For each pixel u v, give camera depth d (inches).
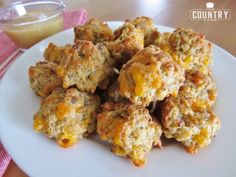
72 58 5.4
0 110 5.5
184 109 5.1
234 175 4.6
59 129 5.0
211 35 8.2
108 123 4.8
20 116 5.5
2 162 5.0
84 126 5.1
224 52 6.7
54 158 4.8
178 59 5.8
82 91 5.4
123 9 9.8
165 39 6.3
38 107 5.7
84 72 5.3
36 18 8.4
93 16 9.4
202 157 4.9
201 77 5.5
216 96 5.7
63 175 4.6
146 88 4.7
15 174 5.0
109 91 5.5
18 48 8.2
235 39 8.0
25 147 4.9
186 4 9.9
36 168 4.7
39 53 6.9
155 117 5.2
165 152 5.0
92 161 4.8
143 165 4.7
